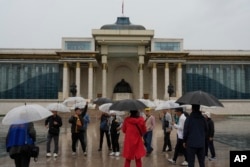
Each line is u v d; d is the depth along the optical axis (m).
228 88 87.81
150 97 89.50
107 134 23.80
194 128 13.89
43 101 83.12
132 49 86.62
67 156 21.44
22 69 86.06
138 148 14.64
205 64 87.88
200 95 13.96
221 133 39.00
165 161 19.42
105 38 83.06
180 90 83.69
